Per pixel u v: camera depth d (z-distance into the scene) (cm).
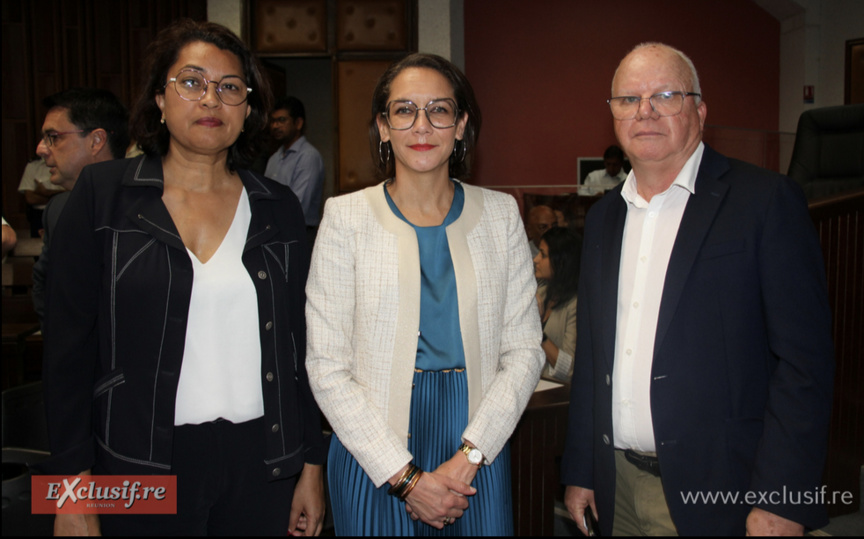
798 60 564
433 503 126
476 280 136
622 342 139
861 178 246
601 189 313
